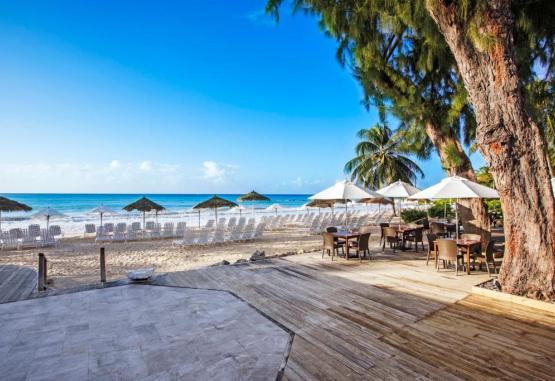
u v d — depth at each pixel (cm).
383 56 698
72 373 297
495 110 446
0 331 388
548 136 1248
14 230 1170
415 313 422
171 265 888
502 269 484
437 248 658
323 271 665
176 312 445
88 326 402
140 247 1205
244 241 1330
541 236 437
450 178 675
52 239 1251
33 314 443
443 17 462
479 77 455
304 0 610
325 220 1552
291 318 416
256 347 340
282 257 823
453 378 274
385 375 281
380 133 2644
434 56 661
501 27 428
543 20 539
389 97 745
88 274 785
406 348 329
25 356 329
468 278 592
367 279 597
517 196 451
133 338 367
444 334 358
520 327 371
